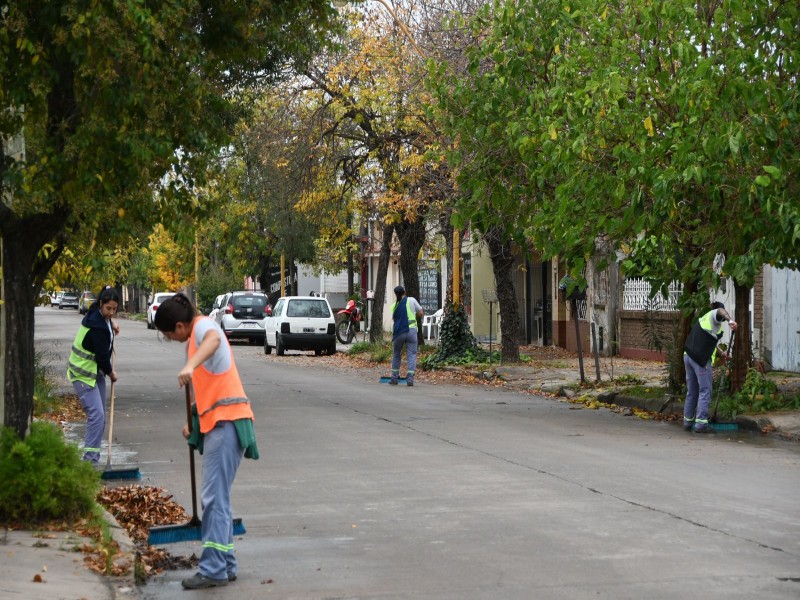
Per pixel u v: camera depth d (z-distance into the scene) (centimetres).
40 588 701
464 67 2644
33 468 887
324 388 2436
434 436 1570
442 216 3056
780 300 2483
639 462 1316
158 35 1241
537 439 1540
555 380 2536
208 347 753
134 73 1220
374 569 799
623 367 2902
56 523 889
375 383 2603
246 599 721
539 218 1734
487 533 916
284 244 5044
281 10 1566
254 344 4962
